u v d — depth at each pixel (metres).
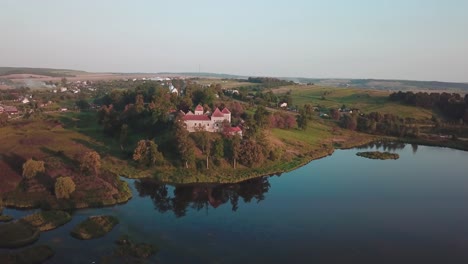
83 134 175.88
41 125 195.62
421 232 91.00
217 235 86.06
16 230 80.19
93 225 85.69
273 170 140.00
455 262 76.81
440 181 135.88
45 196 101.62
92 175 114.94
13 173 115.75
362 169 151.75
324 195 117.12
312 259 76.19
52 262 70.69
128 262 71.38
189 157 129.38
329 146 189.38
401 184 131.12
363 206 108.06
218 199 111.31
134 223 90.88
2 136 166.62
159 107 175.38
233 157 137.12
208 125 160.62
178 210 101.25
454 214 103.38
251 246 81.06
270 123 195.62
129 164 135.38
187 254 76.25
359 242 84.69
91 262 71.19
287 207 105.94
